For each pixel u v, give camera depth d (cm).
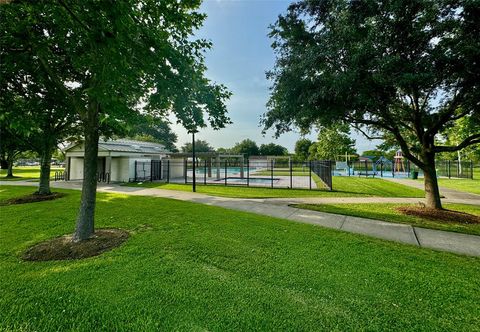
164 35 435
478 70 504
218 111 543
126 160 2017
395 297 290
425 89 617
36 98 527
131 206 853
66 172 2153
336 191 1393
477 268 375
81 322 240
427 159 845
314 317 249
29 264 369
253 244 471
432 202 845
